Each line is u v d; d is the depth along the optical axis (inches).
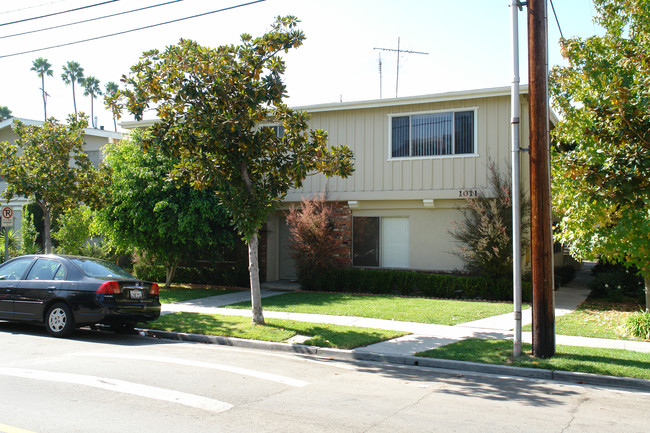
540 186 337.4
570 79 522.6
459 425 213.2
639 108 339.9
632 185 335.0
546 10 339.3
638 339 394.6
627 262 460.4
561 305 564.1
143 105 434.3
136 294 426.3
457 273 647.8
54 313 417.4
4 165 586.2
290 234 802.8
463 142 668.7
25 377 277.1
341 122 737.6
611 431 209.5
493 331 432.1
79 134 622.5
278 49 438.6
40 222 1055.6
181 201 668.1
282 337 405.7
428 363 339.9
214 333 424.2
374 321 476.4
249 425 208.2
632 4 471.5
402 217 707.4
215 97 430.3
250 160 453.4
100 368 302.0
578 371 303.4
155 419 213.3
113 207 689.0
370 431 203.3
